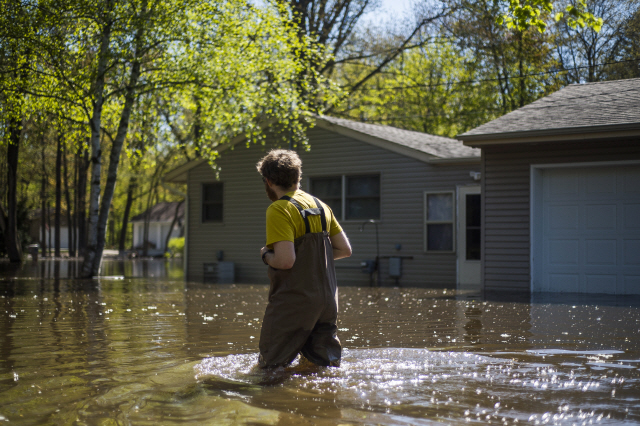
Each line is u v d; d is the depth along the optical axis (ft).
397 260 47.29
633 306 25.79
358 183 50.80
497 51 80.79
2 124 51.96
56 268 66.64
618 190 34.30
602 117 33.40
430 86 97.19
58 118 51.47
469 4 77.66
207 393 9.82
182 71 47.16
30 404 9.29
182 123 66.54
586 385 10.16
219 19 46.98
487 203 37.06
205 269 55.52
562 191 35.83
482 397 9.35
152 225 191.62
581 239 35.22
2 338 16.60
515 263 36.17
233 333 17.65
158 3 43.83
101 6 42.68
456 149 49.11
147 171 142.00
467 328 18.42
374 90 99.04
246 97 48.96
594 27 19.79
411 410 8.64
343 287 40.63
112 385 10.55
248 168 56.08
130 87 46.47
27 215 108.68
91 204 49.34
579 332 17.34
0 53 43.80
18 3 41.96
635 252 33.78
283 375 11.19
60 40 43.70
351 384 10.38
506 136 34.42
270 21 49.19
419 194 47.37
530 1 20.31
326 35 85.10
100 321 20.74
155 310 24.57
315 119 52.70
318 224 12.12
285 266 11.49
